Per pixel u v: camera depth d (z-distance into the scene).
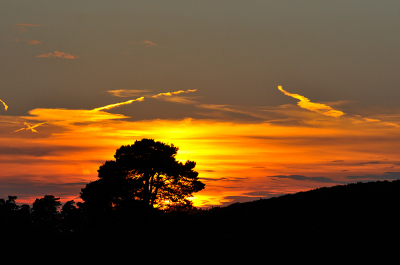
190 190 89.25
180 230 87.00
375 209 83.50
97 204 84.69
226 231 84.69
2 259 75.00
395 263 59.19
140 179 87.12
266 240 74.56
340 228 75.00
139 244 79.31
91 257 73.94
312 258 64.00
